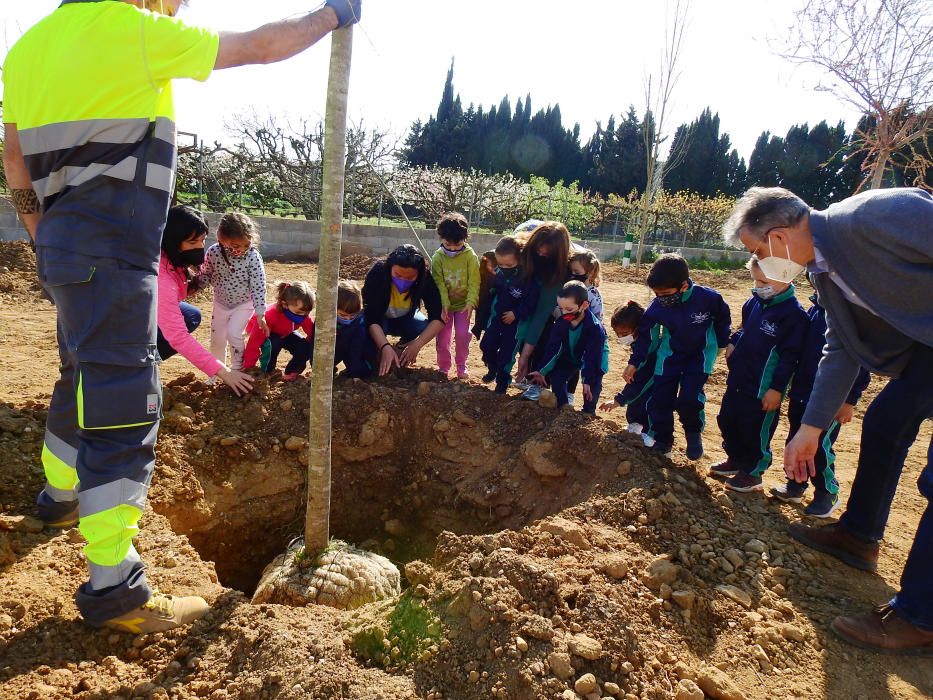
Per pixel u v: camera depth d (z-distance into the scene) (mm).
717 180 35250
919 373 2619
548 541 2703
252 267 4086
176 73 2047
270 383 4141
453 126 40906
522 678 1972
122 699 1983
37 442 3186
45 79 1998
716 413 5469
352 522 4008
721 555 2881
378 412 4172
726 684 2127
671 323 3814
